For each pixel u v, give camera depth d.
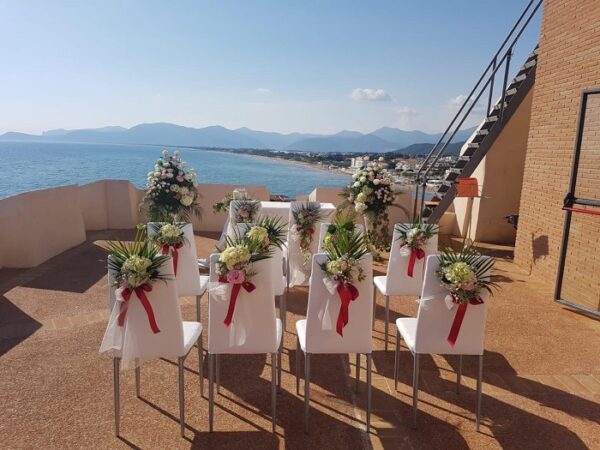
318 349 2.71
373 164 6.71
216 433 2.70
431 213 7.56
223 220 8.75
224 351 2.68
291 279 5.24
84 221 8.34
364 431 2.74
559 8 5.57
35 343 3.83
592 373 3.54
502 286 5.67
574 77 5.27
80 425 2.74
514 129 7.94
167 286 2.55
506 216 7.95
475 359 3.73
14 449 2.51
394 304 5.02
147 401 3.01
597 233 4.73
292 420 2.84
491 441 2.68
